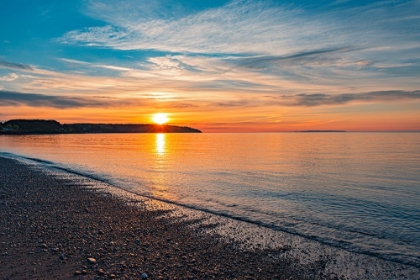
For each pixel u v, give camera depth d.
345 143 118.44
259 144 118.75
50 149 76.12
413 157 52.22
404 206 18.31
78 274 8.74
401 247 11.77
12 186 23.56
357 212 17.02
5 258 9.84
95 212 16.11
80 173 31.45
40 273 8.79
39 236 12.04
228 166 40.03
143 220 14.85
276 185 25.56
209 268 9.60
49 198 19.38
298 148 85.62
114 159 49.47
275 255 10.90
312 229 13.95
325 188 24.20
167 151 72.94
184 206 17.98
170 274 9.00
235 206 18.14
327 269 9.87
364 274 9.55
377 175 31.39
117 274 8.83
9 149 74.50
